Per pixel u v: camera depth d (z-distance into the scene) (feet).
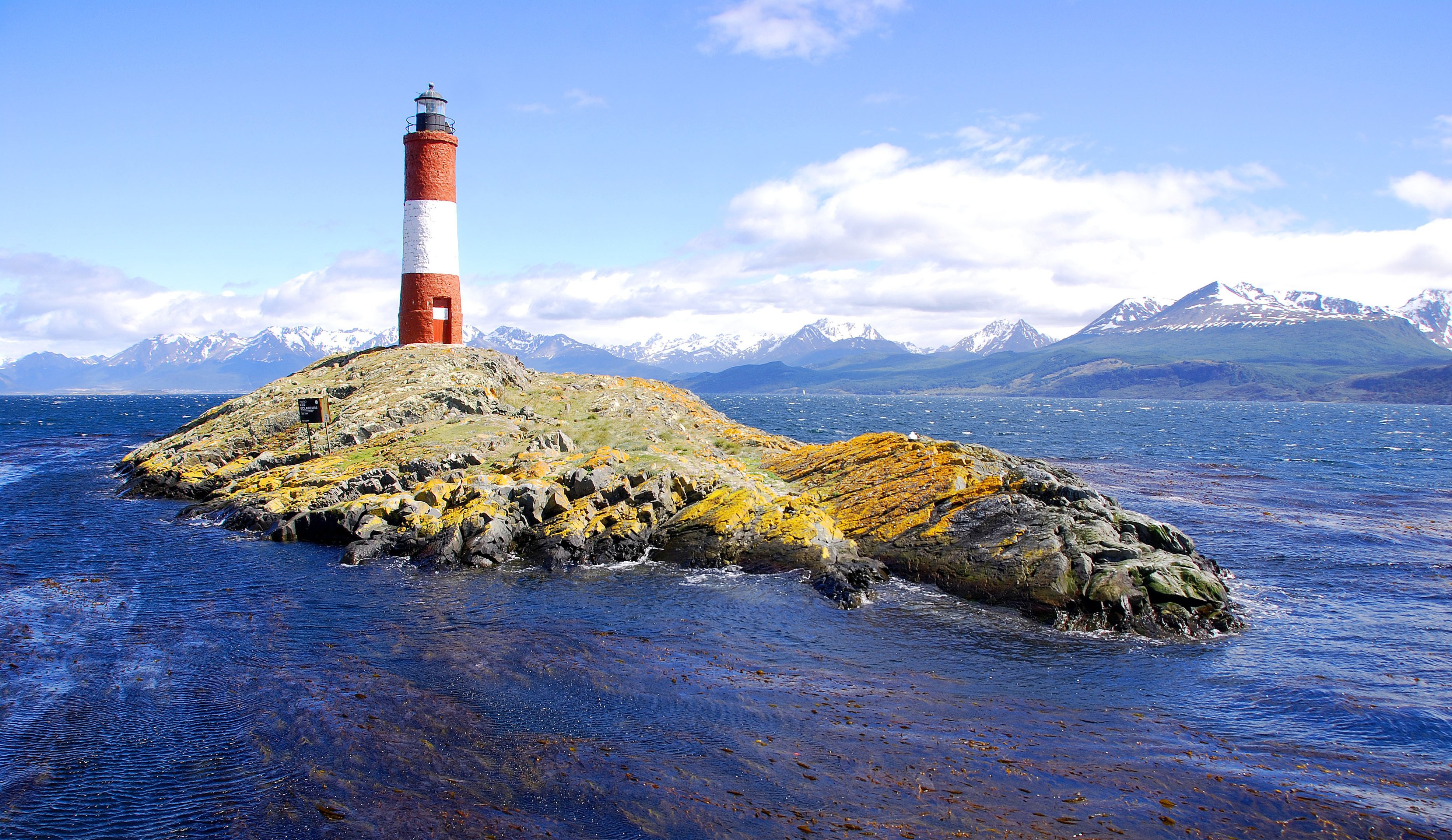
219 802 45.21
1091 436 381.19
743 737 53.83
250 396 202.08
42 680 60.85
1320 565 106.01
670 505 112.57
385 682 61.46
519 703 58.34
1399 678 67.10
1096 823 44.88
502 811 44.73
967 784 48.57
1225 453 283.79
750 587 91.66
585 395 199.21
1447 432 472.85
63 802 44.91
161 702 57.36
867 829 43.75
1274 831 44.50
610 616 80.43
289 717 54.95
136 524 122.01
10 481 166.81
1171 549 91.45
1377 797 48.08
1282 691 64.13
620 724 55.36
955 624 80.38
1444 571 103.09
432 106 216.74
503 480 121.60
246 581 91.35
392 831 42.80
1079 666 69.62
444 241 213.66
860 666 68.44
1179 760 52.31
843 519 109.81
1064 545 86.84
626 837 42.70
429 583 92.38
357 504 111.75
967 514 98.12
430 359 195.52
